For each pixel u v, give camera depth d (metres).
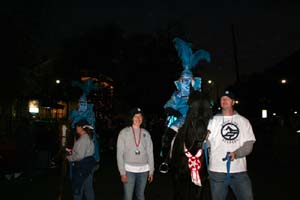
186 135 5.63
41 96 22.62
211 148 5.46
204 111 5.45
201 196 5.68
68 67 28.48
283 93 36.50
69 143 8.25
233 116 5.47
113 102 31.53
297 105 34.38
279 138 21.09
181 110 6.42
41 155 13.25
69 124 8.58
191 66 6.82
